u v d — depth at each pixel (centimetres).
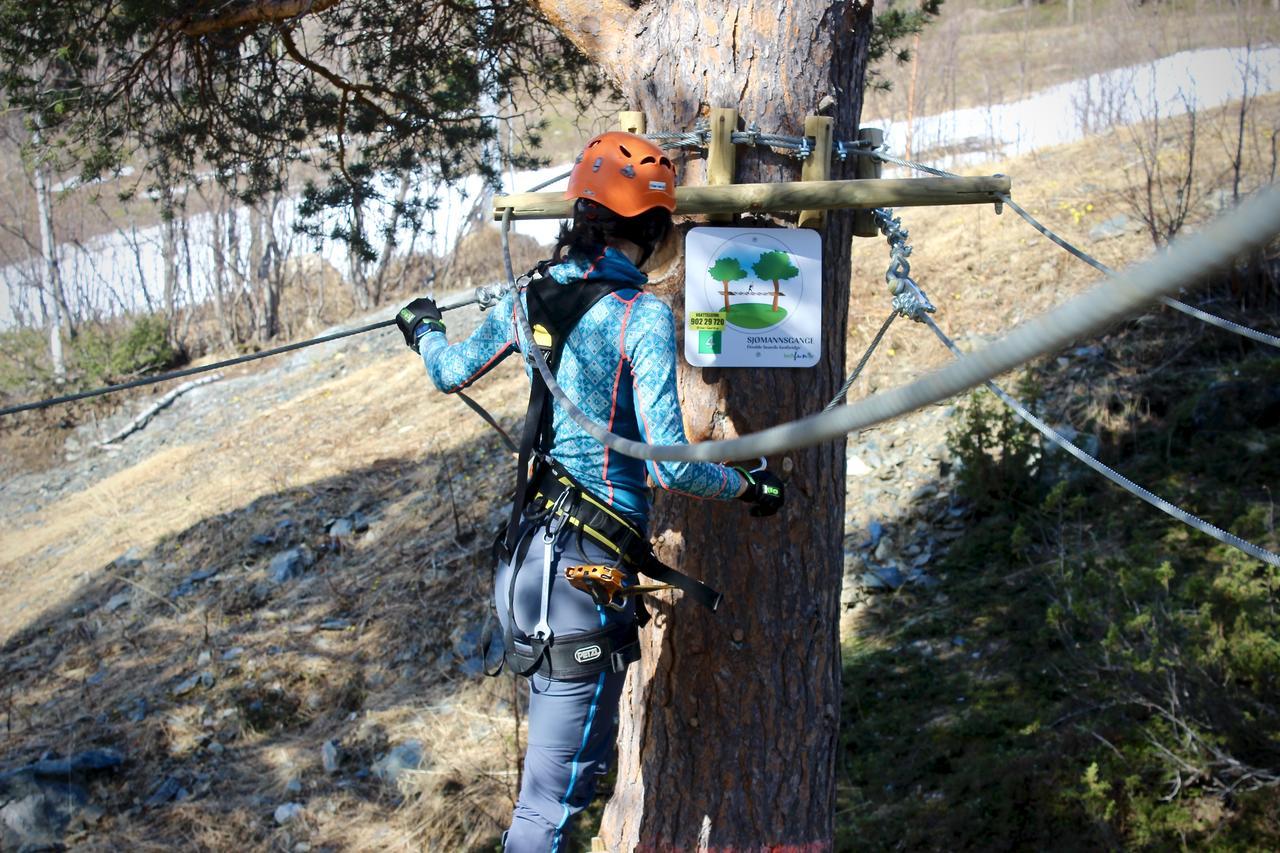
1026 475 741
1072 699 574
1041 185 1156
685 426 317
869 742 610
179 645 930
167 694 864
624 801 347
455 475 1048
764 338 307
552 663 272
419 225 709
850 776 589
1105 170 1159
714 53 309
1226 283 817
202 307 1947
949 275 1020
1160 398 771
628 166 271
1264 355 769
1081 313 85
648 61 322
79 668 953
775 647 321
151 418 1608
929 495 790
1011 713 583
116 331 1856
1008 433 750
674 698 329
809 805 331
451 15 650
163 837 723
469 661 811
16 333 1873
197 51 623
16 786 754
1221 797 486
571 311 272
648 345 264
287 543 1041
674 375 264
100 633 998
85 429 1653
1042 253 998
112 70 654
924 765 575
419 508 1013
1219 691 497
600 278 273
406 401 1289
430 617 866
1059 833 499
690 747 329
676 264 316
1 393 1772
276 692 835
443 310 332
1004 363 94
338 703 812
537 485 279
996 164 1330
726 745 326
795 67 305
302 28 650
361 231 698
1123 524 685
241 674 865
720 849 329
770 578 319
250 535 1070
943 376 102
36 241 2130
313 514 1068
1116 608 567
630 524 273
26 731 866
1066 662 602
